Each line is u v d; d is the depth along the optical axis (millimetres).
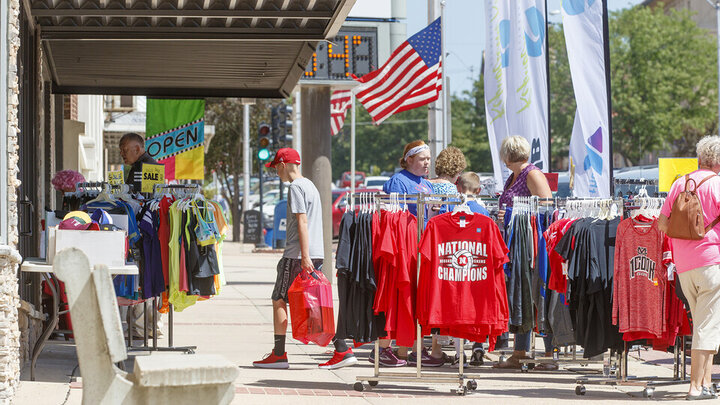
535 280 14164
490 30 22484
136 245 14352
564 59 99125
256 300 26078
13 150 11938
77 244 12031
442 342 16500
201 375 7031
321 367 14938
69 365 14016
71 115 30875
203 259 14617
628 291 12789
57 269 7059
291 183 14703
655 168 36594
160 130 23344
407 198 13344
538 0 21328
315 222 14703
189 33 18203
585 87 19875
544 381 14312
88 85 23141
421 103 23938
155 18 17812
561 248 13016
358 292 13047
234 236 67938
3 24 11320
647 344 13328
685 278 12430
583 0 19797
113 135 50281
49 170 21656
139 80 22656
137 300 14922
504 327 12562
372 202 13055
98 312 7090
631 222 12805
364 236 12875
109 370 7070
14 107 12109
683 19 100812
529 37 21547
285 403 11844
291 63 21141
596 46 19812
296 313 14469
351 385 13445
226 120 76000
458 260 12555
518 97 21859
